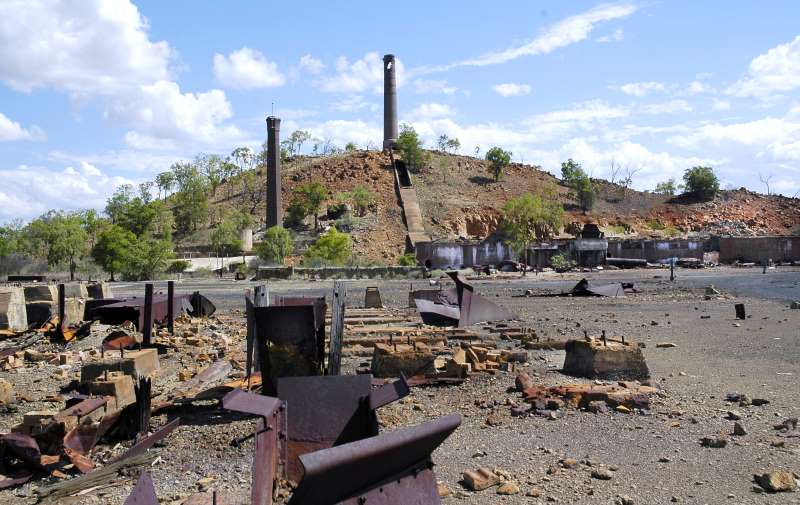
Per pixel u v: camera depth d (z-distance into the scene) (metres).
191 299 23.86
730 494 6.66
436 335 17.92
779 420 9.48
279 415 6.16
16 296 19.36
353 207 118.50
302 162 153.25
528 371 13.17
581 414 9.91
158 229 112.75
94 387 10.04
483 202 129.12
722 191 146.88
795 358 14.83
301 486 3.72
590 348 12.51
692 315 24.80
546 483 7.01
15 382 12.80
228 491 6.77
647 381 11.98
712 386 11.89
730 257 89.25
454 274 20.17
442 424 4.54
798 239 87.25
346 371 13.48
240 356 14.91
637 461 7.74
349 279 58.19
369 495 4.21
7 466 7.68
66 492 6.91
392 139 146.38
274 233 82.25
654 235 114.44
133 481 7.25
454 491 6.80
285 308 9.46
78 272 70.94
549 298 34.50
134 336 17.31
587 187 136.12
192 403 10.49
